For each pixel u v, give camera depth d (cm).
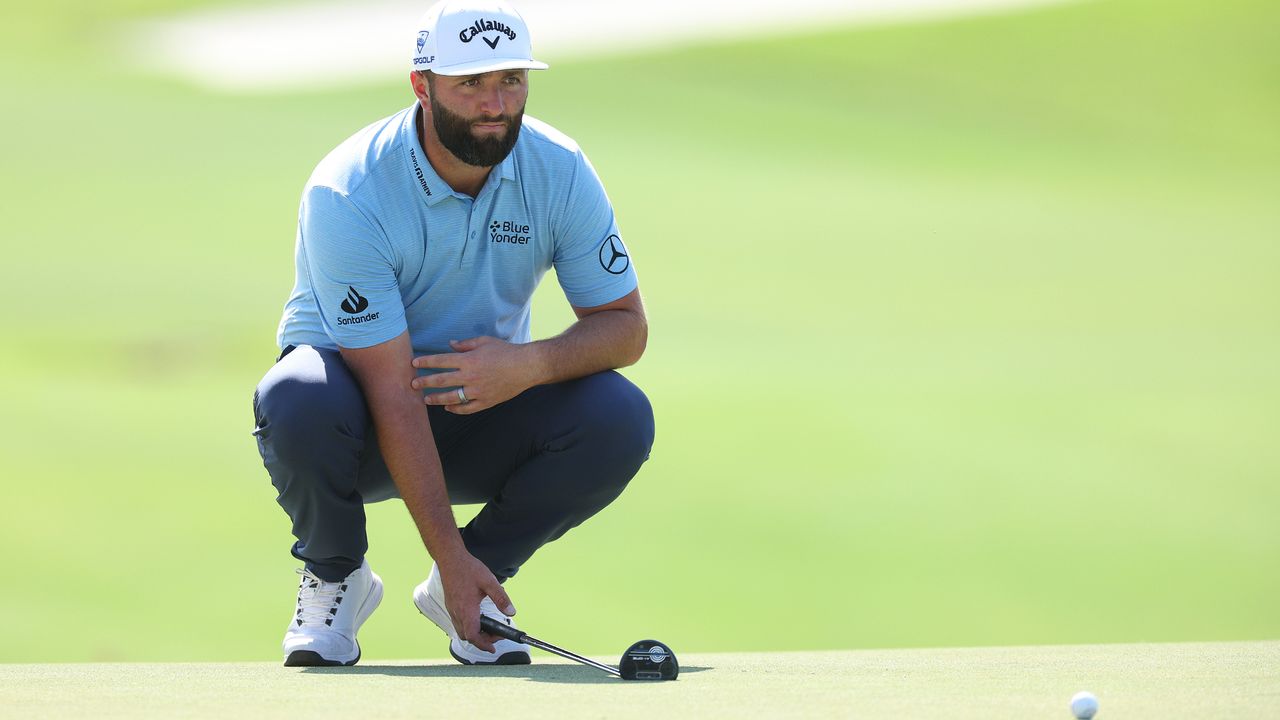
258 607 3095
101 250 6556
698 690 899
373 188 1098
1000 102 11494
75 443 4134
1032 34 12744
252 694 884
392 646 3042
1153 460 4284
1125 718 773
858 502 3831
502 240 1136
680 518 3741
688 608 3130
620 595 3188
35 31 12719
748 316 6225
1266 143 10794
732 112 10906
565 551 3516
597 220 1160
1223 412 4797
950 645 3041
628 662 977
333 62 12619
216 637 2938
